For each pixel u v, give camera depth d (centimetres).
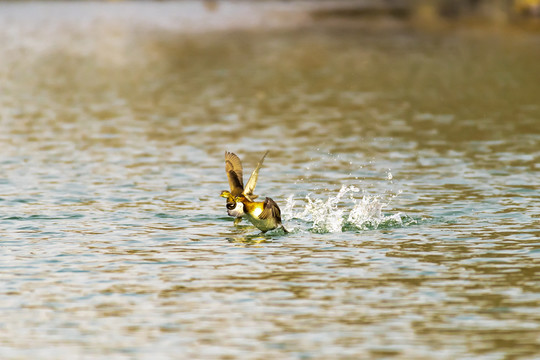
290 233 5556
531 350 3609
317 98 12319
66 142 9056
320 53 18100
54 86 13762
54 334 3834
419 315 4022
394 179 7200
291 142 9056
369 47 19150
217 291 4391
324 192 6762
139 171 7575
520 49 18138
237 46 19812
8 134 9544
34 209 6162
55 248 5188
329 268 4762
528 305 4134
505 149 8488
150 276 4647
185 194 6681
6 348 3684
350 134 9500
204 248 5194
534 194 6538
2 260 4938
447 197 6500
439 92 12719
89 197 6556
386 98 12244
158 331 3862
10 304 4216
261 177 7338
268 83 13925
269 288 4428
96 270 4759
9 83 14075
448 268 4734
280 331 3844
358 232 5562
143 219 5903
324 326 3897
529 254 4972
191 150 8625
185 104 11906
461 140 9050
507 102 11700
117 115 10988
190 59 17388
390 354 3581
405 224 5734
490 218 5844
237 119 10612
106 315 4066
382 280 4541
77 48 19662
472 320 3950
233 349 3650
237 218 5853
